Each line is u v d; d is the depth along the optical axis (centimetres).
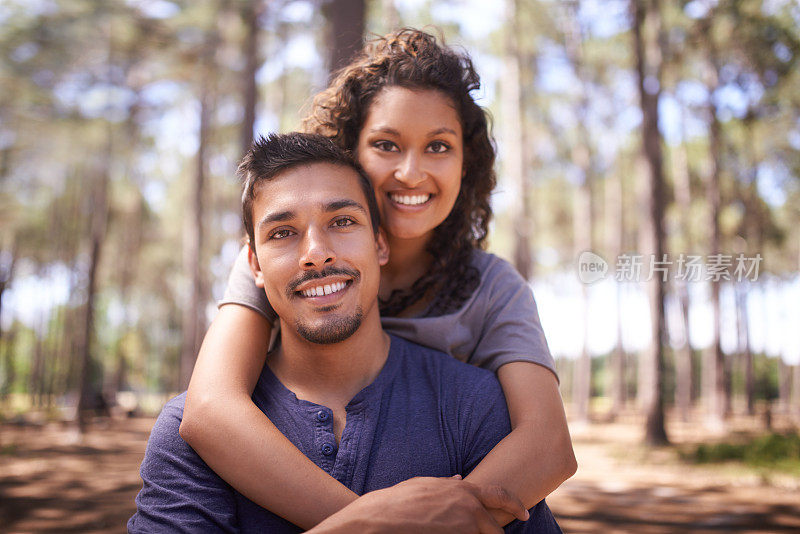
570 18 1733
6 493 826
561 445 116
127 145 1691
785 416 2516
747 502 740
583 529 612
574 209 2652
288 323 116
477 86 159
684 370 2106
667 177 2042
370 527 91
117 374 3034
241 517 107
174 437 112
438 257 152
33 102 1394
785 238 1903
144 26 1384
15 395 3244
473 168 162
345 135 150
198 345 2127
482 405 118
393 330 143
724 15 1378
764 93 1466
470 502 95
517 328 139
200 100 2002
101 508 735
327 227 114
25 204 2106
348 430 111
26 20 1269
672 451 1208
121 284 3134
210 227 2805
